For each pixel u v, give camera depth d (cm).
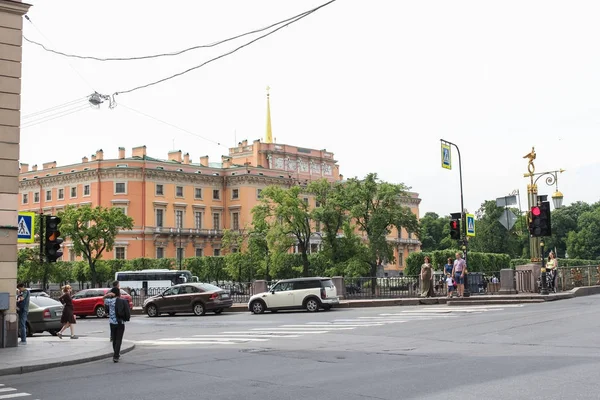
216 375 1271
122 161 9125
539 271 3225
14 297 1953
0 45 1978
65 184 9475
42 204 9725
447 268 3453
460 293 3152
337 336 1931
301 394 1024
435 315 2486
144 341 2133
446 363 1277
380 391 1019
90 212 7394
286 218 6391
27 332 2547
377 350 1542
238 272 7312
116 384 1220
